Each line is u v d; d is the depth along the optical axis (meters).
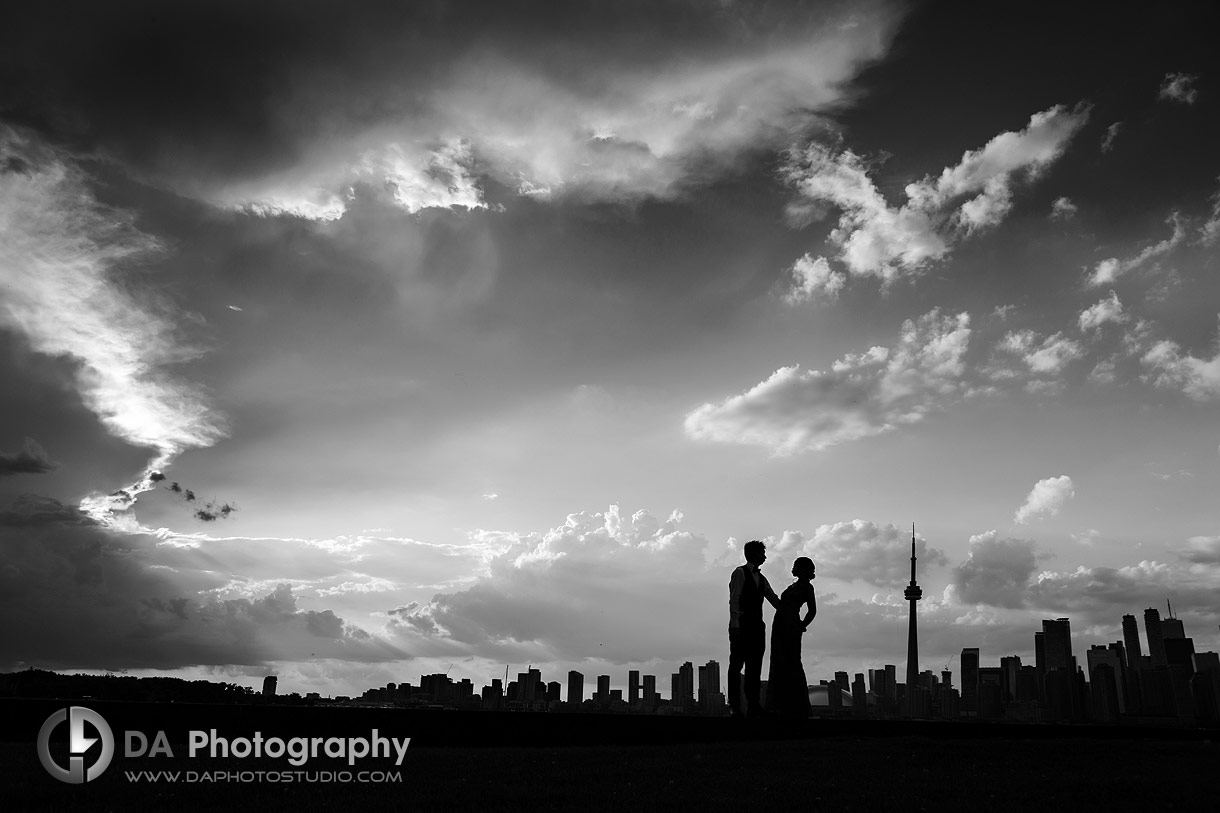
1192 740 16.09
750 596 16.50
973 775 10.56
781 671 16.66
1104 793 9.28
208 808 7.86
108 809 7.70
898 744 13.79
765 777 10.07
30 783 9.01
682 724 14.79
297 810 7.81
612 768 10.63
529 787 9.15
